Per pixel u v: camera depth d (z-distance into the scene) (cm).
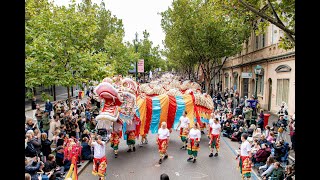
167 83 2631
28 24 1359
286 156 1055
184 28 2716
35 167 782
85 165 1128
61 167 988
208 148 1449
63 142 1059
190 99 1582
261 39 2506
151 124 1488
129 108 1256
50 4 1415
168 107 1514
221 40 2620
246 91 3059
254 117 1738
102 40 3912
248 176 948
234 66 3541
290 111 1855
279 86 2089
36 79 1226
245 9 1001
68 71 1340
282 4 891
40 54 1228
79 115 1473
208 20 2550
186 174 1078
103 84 1158
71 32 1359
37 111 1442
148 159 1263
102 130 1541
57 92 2956
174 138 1681
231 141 1566
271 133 1191
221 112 1975
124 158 1277
